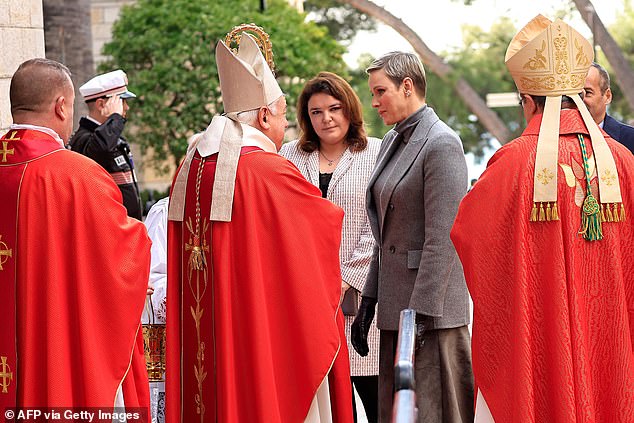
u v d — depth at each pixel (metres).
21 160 8.07
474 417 8.74
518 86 8.26
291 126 27.83
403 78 9.27
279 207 8.43
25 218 7.99
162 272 10.19
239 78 8.77
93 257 8.04
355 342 9.91
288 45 27.70
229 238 8.46
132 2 38.66
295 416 8.45
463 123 69.75
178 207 8.77
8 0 11.95
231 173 8.47
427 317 9.03
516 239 7.88
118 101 13.62
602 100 10.84
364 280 10.34
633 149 11.12
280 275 8.45
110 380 8.05
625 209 7.96
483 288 8.01
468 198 8.15
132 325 8.17
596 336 7.88
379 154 9.85
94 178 8.12
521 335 7.80
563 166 7.89
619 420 7.84
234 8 28.33
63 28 25.48
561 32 8.03
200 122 27.66
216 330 8.47
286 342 8.47
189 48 27.28
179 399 8.84
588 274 7.88
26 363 7.97
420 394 9.15
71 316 8.04
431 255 8.88
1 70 11.80
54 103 8.24
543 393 7.87
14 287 8.01
